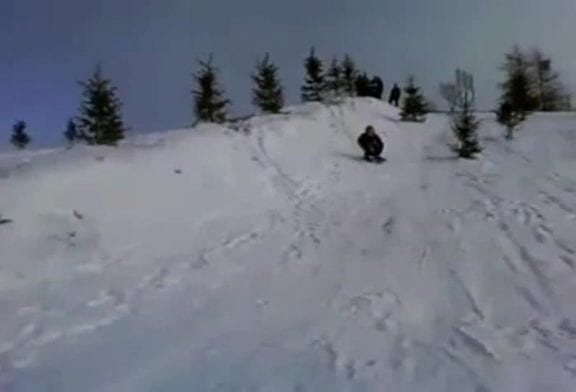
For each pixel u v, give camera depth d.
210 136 20.08
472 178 18.56
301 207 16.67
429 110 29.56
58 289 10.72
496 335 8.62
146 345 8.56
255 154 19.88
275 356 8.15
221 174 17.72
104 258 12.32
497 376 7.35
